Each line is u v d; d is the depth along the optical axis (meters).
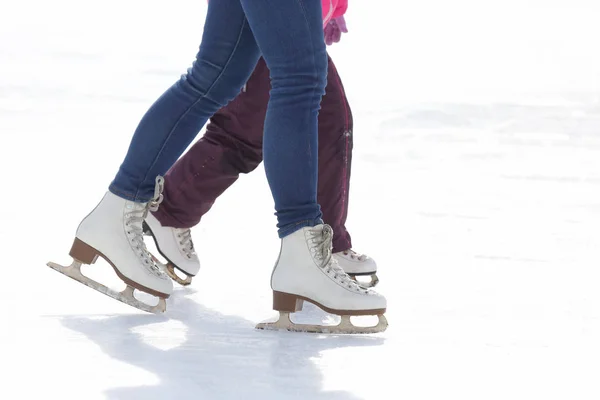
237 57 6.14
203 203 7.08
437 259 8.24
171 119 6.14
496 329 5.94
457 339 5.69
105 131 18.38
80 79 27.83
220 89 6.20
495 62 41.69
